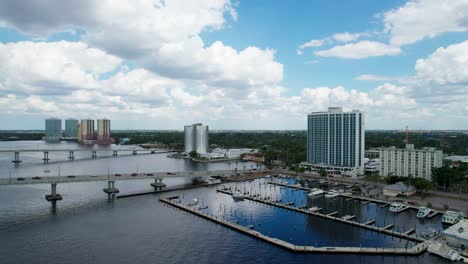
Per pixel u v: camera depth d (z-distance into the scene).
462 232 171.38
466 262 151.62
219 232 195.12
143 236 186.75
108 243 175.62
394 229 198.38
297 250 165.88
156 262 153.50
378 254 163.12
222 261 155.50
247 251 167.50
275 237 188.00
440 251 160.00
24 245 171.88
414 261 155.62
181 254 162.88
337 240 182.88
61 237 183.75
